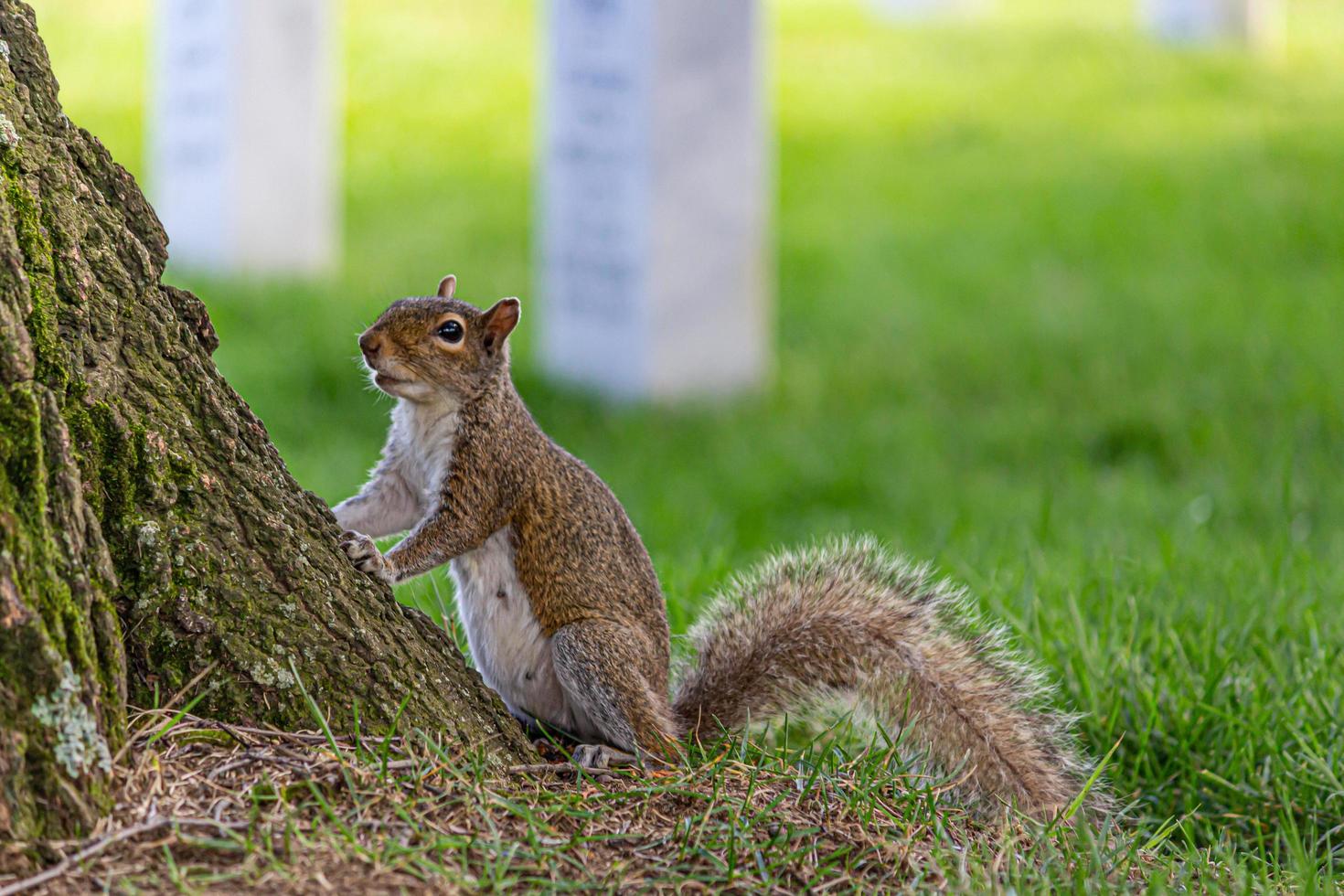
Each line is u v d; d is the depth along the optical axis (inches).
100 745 194.1
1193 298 896.3
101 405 214.2
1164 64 1457.9
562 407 733.9
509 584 291.3
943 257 987.3
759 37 762.2
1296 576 408.2
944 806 255.0
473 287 846.5
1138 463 664.4
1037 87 1385.3
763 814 228.5
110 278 226.2
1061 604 373.1
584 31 751.7
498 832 212.2
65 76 1131.3
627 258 749.9
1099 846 243.3
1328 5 1814.7
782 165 1172.5
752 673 303.4
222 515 224.4
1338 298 889.5
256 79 851.4
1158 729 319.9
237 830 196.7
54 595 193.2
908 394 770.8
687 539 523.8
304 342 733.9
